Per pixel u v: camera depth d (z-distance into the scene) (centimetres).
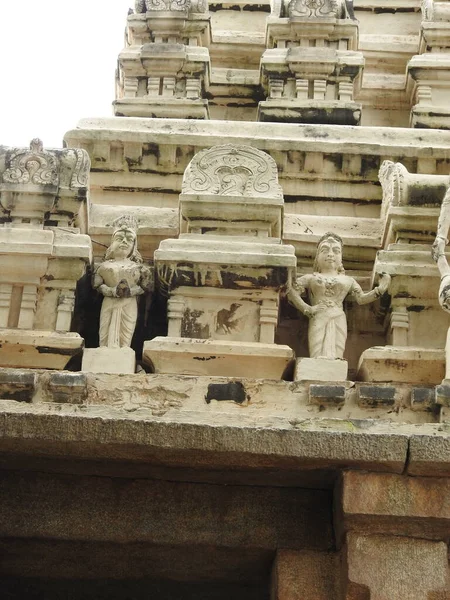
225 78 1598
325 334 1163
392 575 946
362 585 943
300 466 968
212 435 952
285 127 1420
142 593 1078
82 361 1111
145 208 1327
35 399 1043
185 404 1047
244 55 1636
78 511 999
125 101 1527
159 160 1391
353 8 1712
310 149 1384
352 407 1053
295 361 1126
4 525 989
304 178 1385
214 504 1007
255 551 998
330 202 1382
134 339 1196
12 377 1042
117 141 1391
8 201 1223
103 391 1048
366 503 960
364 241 1288
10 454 979
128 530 993
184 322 1161
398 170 1268
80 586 1066
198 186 1234
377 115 1619
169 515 1002
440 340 1179
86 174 1247
